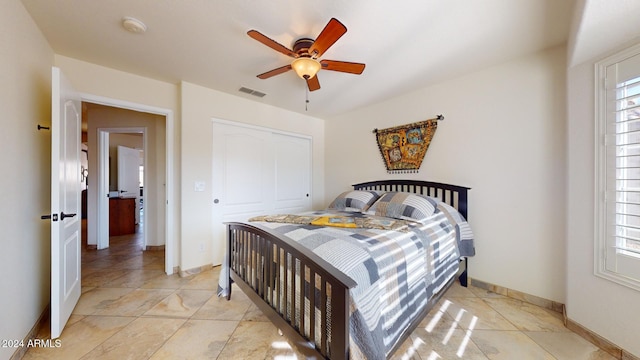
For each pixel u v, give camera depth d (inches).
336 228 73.4
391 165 129.5
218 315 77.9
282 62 92.0
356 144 149.3
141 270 117.6
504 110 92.0
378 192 116.6
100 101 94.8
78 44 80.1
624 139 59.5
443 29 71.4
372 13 64.6
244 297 90.5
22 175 61.3
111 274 112.3
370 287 47.5
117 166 209.2
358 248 55.2
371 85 112.5
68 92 73.3
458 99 104.2
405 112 123.7
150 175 154.4
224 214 125.0
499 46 80.7
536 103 85.1
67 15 66.1
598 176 64.1
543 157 84.0
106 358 58.5
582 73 67.7
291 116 152.9
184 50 83.9
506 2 60.7
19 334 58.3
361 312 43.0
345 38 75.7
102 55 87.1
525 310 81.7
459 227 93.4
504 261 92.7
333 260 49.7
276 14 65.3
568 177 71.4
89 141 155.7
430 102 113.4
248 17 66.7
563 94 79.8
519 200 89.3
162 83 109.9
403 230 71.9
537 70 84.8
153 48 82.7
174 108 113.3
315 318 48.2
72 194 77.0
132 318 75.7
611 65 61.2
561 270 80.7
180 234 111.2
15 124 58.4
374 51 83.3
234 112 126.9
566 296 73.3
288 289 57.3
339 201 118.6
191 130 112.4
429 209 89.7
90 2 61.3
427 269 68.7
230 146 127.1
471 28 71.0
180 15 66.1
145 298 89.0
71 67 89.0
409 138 120.7
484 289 97.4
